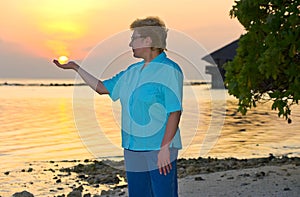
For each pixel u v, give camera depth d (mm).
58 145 15562
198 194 7078
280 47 6082
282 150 13859
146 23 4477
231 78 6883
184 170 10438
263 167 9086
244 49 6773
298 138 16266
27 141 16438
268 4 6684
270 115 23812
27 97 44219
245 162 11430
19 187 9523
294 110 21969
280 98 6570
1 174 10891
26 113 27688
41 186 9617
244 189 7164
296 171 8352
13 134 18266
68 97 44000
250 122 21125
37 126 21016
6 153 14000
